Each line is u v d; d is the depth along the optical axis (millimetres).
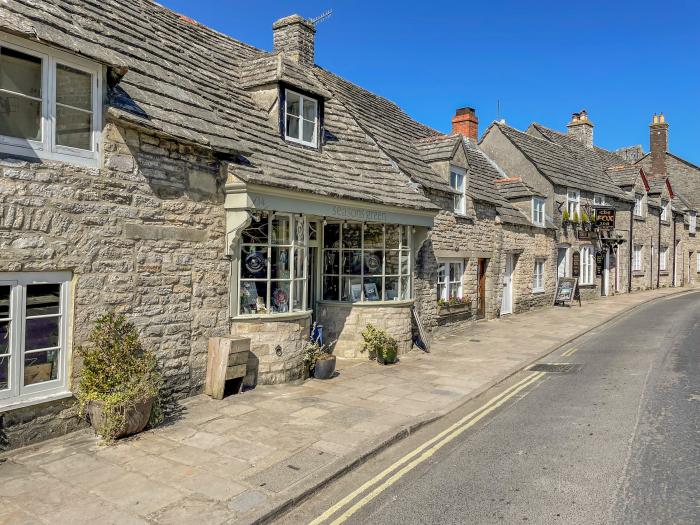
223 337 8078
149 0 10906
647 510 4707
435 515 4707
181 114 7805
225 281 8305
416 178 13055
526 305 20250
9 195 5574
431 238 14344
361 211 10508
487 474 5578
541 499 4969
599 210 24734
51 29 5910
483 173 20000
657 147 37000
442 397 8523
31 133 5840
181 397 7676
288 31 14617
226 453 5895
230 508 4641
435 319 14523
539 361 11805
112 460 5617
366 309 11516
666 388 8797
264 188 8250
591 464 5758
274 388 8703
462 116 22484
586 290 24750
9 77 5645
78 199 6246
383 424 7031
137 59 8219
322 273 11852
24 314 5805
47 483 5047
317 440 6367
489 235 17797
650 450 6102
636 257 30172
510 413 7812
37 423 5938
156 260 7215
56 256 6027
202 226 7887
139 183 6977
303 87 10867
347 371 10289
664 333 14859
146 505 4664
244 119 9797
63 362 6199
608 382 9453
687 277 36344
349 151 12328
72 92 6219
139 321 7000
